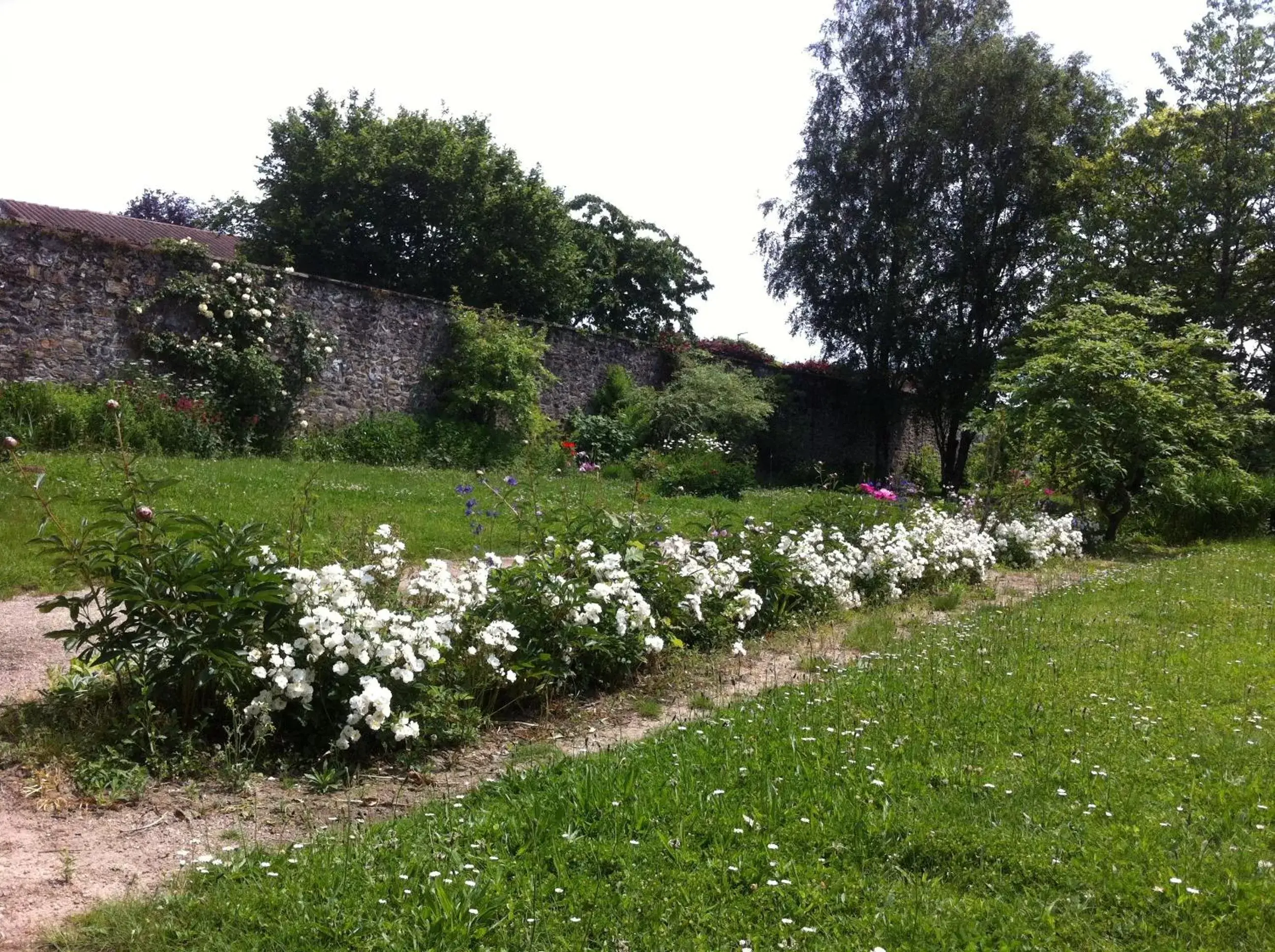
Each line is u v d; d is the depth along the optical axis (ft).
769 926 8.50
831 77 87.15
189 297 47.44
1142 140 78.54
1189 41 79.10
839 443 91.45
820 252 85.40
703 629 20.72
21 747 11.92
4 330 41.96
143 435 40.91
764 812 10.83
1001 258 84.12
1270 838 10.41
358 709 12.47
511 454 57.57
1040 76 80.53
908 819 10.63
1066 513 53.72
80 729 12.44
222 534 13.33
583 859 9.62
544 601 16.78
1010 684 17.03
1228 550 46.70
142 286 46.26
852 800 11.16
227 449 45.52
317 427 53.01
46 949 7.97
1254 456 65.87
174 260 47.50
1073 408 44.62
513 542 27.76
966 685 16.99
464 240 83.61
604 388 70.49
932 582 31.32
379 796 12.00
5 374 41.96
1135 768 12.66
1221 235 74.49
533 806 10.73
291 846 9.78
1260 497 54.70
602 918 8.48
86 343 44.37
